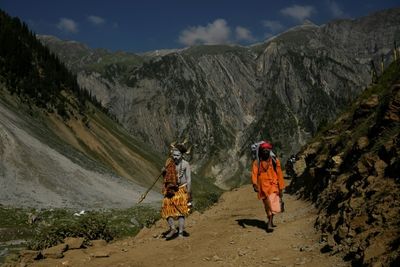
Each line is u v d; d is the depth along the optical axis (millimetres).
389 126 10344
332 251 7090
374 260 5730
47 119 83500
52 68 120188
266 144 9977
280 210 9781
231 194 20984
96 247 10000
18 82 86812
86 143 89375
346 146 13797
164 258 8297
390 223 6543
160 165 112688
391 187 7547
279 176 9945
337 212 8922
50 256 8867
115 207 34656
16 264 8516
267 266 7062
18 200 30734
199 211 15898
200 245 9117
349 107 19422
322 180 14453
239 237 9492
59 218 22516
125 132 136375
